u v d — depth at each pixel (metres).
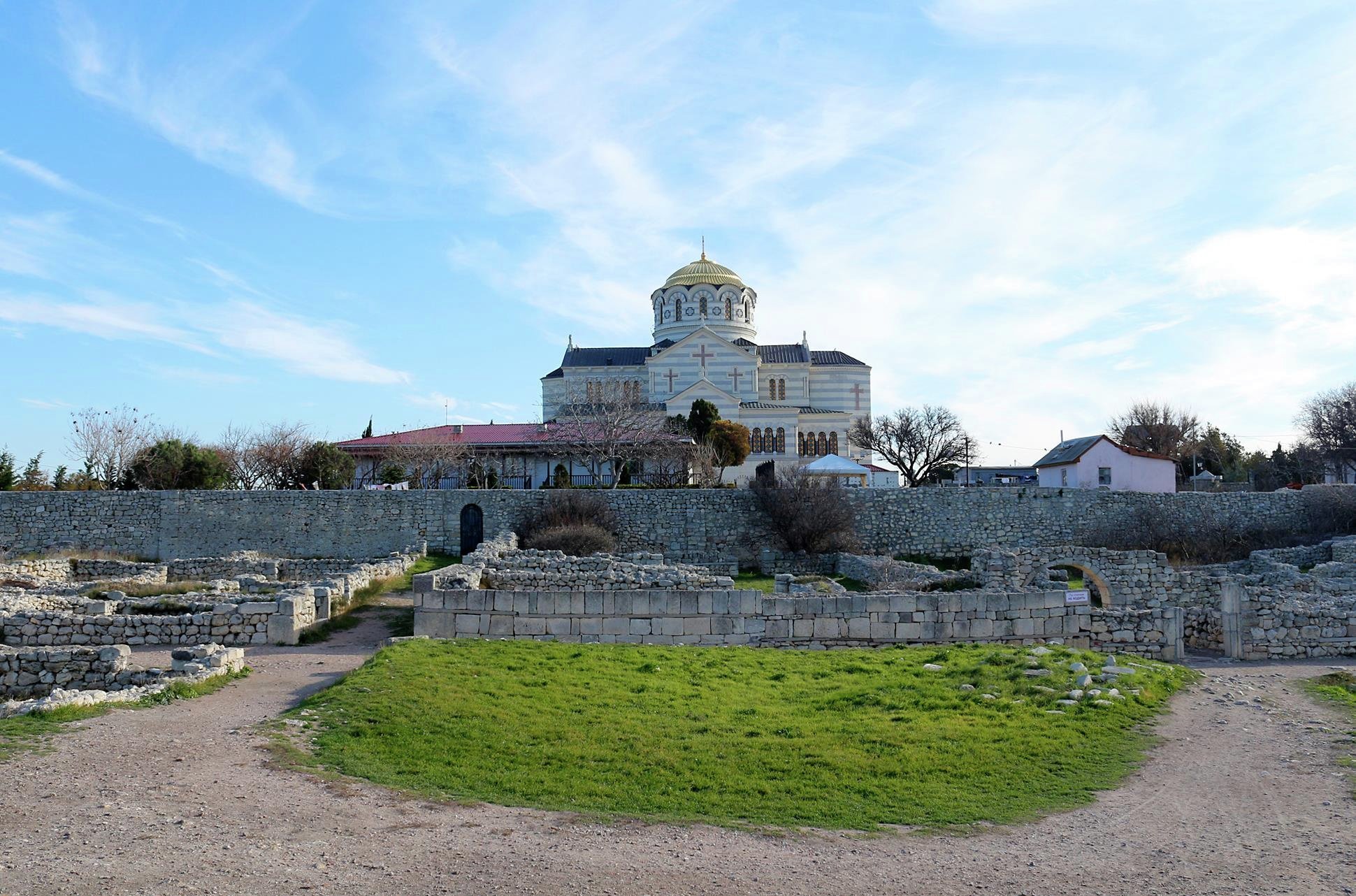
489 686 18.09
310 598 27.56
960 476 103.62
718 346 97.12
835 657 22.59
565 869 10.22
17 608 25.81
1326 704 19.75
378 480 72.31
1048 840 11.95
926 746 15.64
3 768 12.36
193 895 8.93
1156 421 103.25
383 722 15.45
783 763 14.67
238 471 74.44
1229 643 26.50
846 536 52.69
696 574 32.47
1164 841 11.91
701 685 19.47
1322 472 88.19
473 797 12.56
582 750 14.85
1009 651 22.28
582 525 48.72
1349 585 32.78
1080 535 55.69
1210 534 54.41
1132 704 18.69
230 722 15.62
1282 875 10.84
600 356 104.62
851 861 11.02
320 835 10.72
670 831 11.74
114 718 15.51
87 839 10.10
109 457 72.06
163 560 51.22
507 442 75.38
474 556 34.91
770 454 92.75
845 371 102.69
